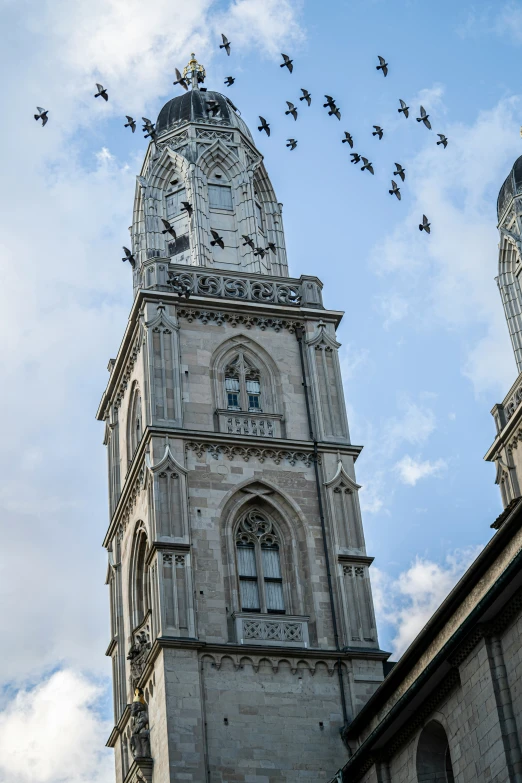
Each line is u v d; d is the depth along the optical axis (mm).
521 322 70875
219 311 63312
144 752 53969
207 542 57250
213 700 53594
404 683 48719
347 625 56688
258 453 59969
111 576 64688
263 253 62438
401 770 47312
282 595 57688
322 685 55094
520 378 66438
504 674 41250
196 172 68625
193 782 51500
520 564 38969
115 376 66750
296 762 53156
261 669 54812
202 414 60500
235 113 72250
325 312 64375
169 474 57969
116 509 63656
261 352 63094
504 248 72312
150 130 56375
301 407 62000
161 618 54656
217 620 55656
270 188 70875
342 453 60906
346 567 58094
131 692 58844
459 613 44219
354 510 59625
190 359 61719
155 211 68562
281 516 59031
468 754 42750
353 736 53625
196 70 74750
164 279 63312
